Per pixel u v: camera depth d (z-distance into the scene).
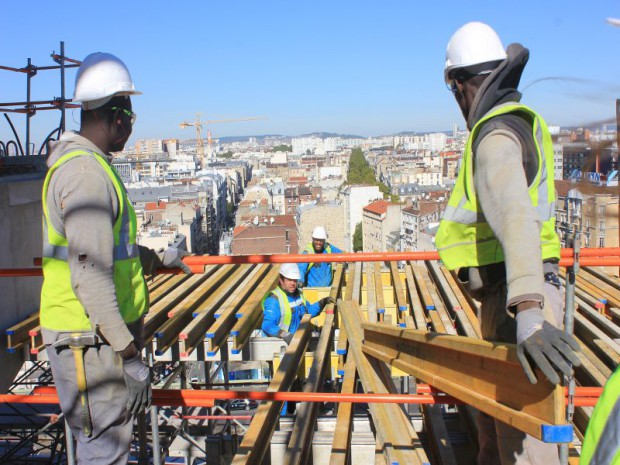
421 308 6.80
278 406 4.73
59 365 2.68
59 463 7.35
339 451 3.93
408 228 84.62
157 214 88.38
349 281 8.44
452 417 4.90
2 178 6.41
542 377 1.83
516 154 2.02
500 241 1.91
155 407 3.39
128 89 2.70
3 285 6.27
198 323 6.20
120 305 2.63
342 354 5.75
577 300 6.38
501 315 2.41
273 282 8.52
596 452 1.34
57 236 2.57
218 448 6.42
